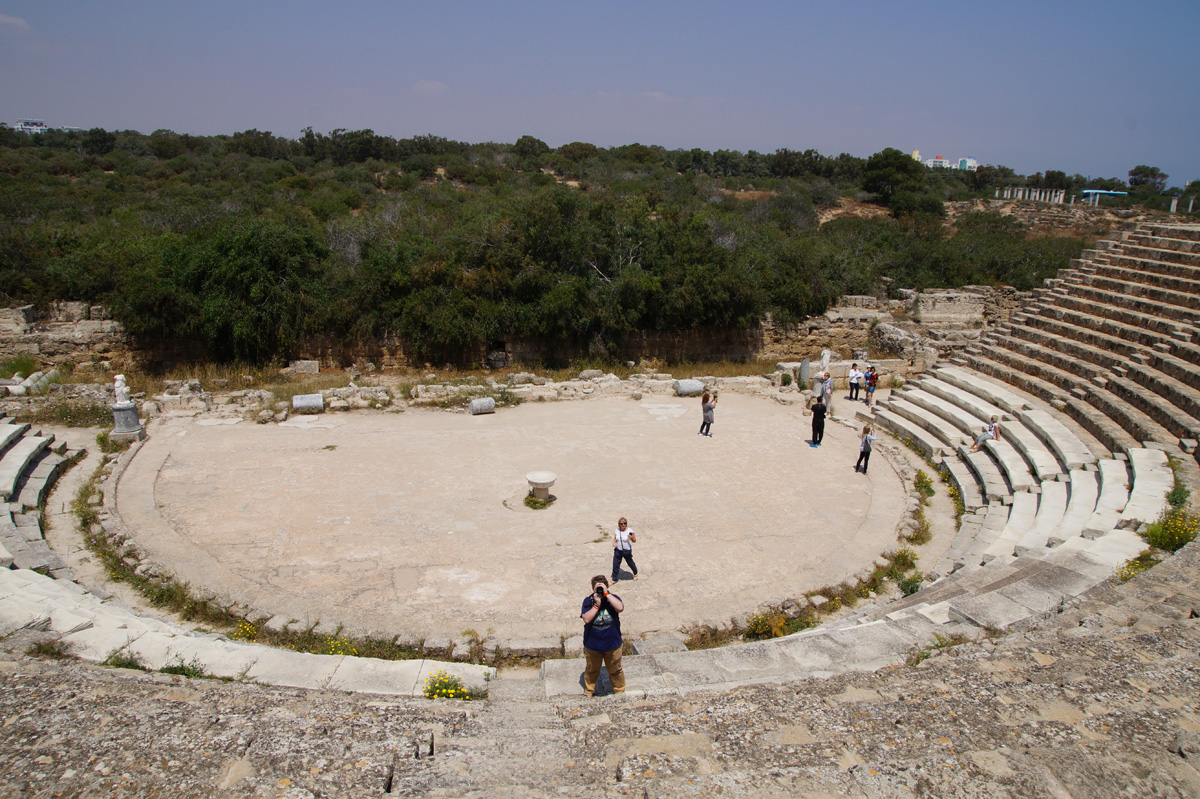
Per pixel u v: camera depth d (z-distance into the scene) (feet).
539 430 69.67
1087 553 36.35
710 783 16.98
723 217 137.28
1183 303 74.18
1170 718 20.13
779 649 29.25
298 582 39.68
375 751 18.93
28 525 45.42
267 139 282.15
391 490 53.57
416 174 224.74
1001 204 248.93
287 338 93.56
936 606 32.30
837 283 123.13
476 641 33.76
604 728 20.72
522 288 100.73
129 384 81.30
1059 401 67.26
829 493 55.47
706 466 60.54
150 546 43.70
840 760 18.12
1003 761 17.94
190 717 20.15
